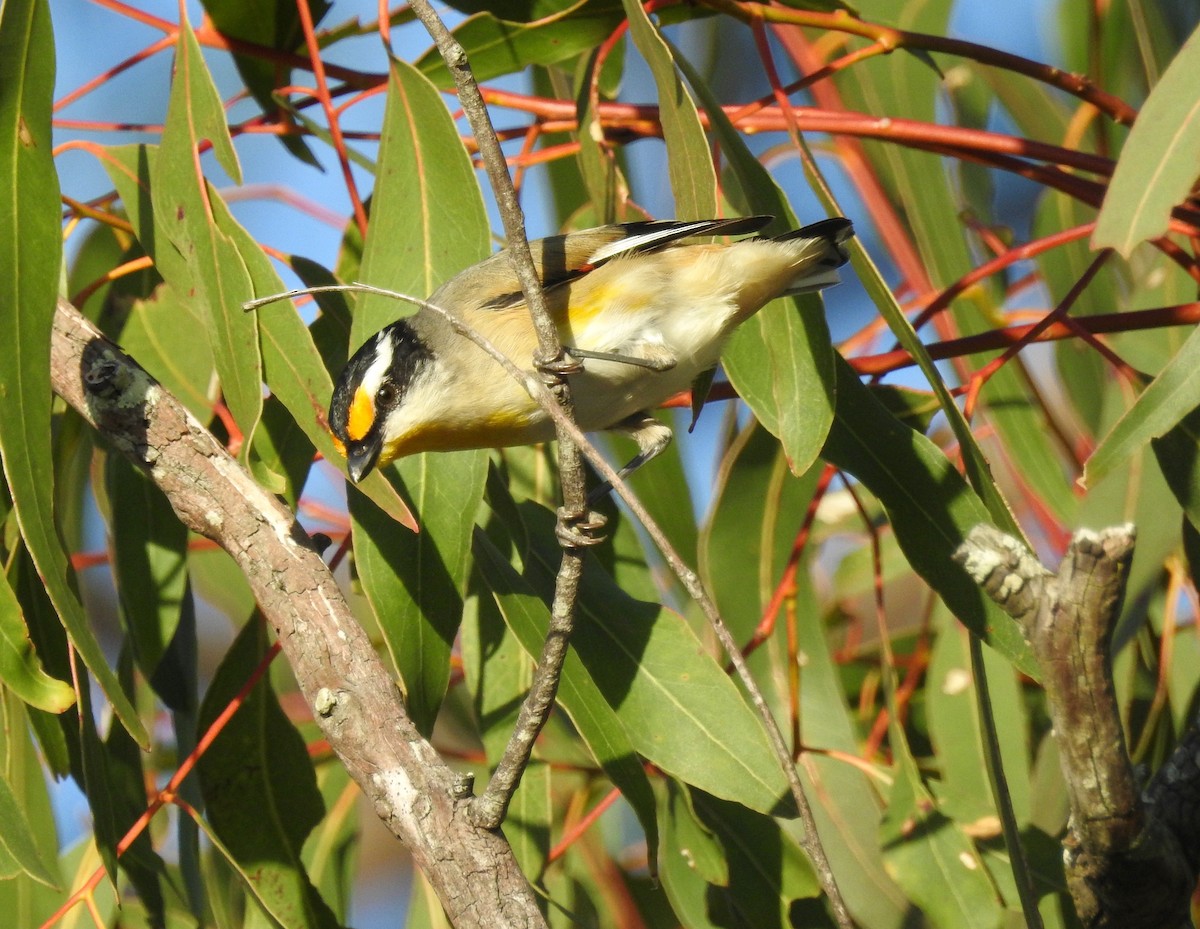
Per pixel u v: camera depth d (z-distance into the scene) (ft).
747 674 17.76
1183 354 24.94
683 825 31.22
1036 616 19.52
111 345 26.48
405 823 21.26
